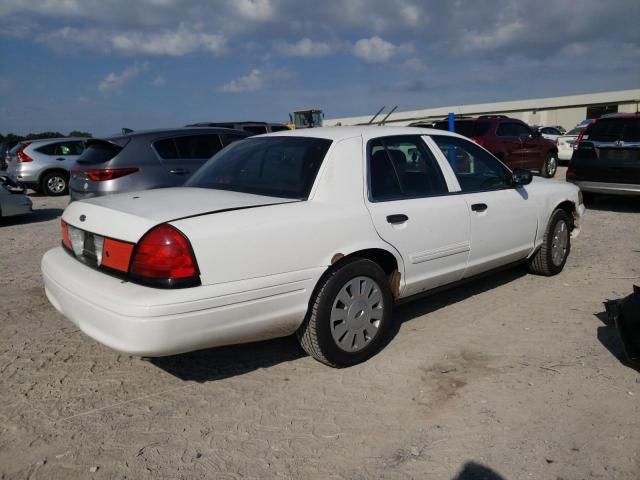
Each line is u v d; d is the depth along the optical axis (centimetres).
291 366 384
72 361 393
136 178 774
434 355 396
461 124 1407
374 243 376
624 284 550
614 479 260
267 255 324
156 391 352
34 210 1239
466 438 295
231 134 881
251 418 319
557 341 416
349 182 378
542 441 291
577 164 1009
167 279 296
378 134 413
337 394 344
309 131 420
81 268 346
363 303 376
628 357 367
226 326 313
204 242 303
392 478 265
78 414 325
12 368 382
